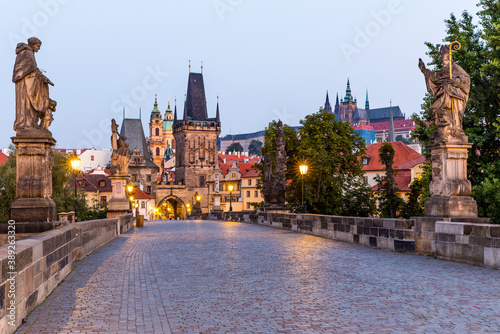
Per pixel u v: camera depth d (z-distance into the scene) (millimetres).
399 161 110125
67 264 13359
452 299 9812
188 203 194500
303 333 7707
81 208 63156
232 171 163875
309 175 66125
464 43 35531
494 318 8336
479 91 33906
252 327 8109
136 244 23047
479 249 13969
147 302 10062
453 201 16469
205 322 8469
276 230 34375
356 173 73625
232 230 34812
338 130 72312
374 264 15109
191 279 12812
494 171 32094
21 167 13836
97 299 10320
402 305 9438
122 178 38562
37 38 14242
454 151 16672
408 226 17703
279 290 11195
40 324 8281
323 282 12094
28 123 13898
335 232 25094
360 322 8281
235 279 12758
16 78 13789
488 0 35125
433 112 17062
